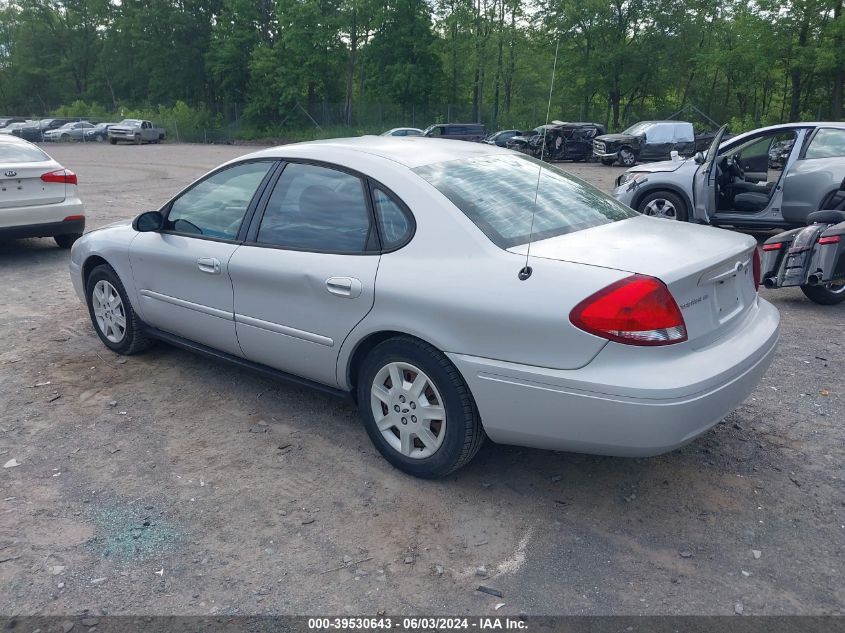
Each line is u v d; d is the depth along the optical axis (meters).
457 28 49.34
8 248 9.66
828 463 3.70
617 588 2.78
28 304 6.77
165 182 18.97
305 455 3.82
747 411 4.32
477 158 3.92
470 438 3.29
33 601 2.72
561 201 3.70
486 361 3.09
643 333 2.81
